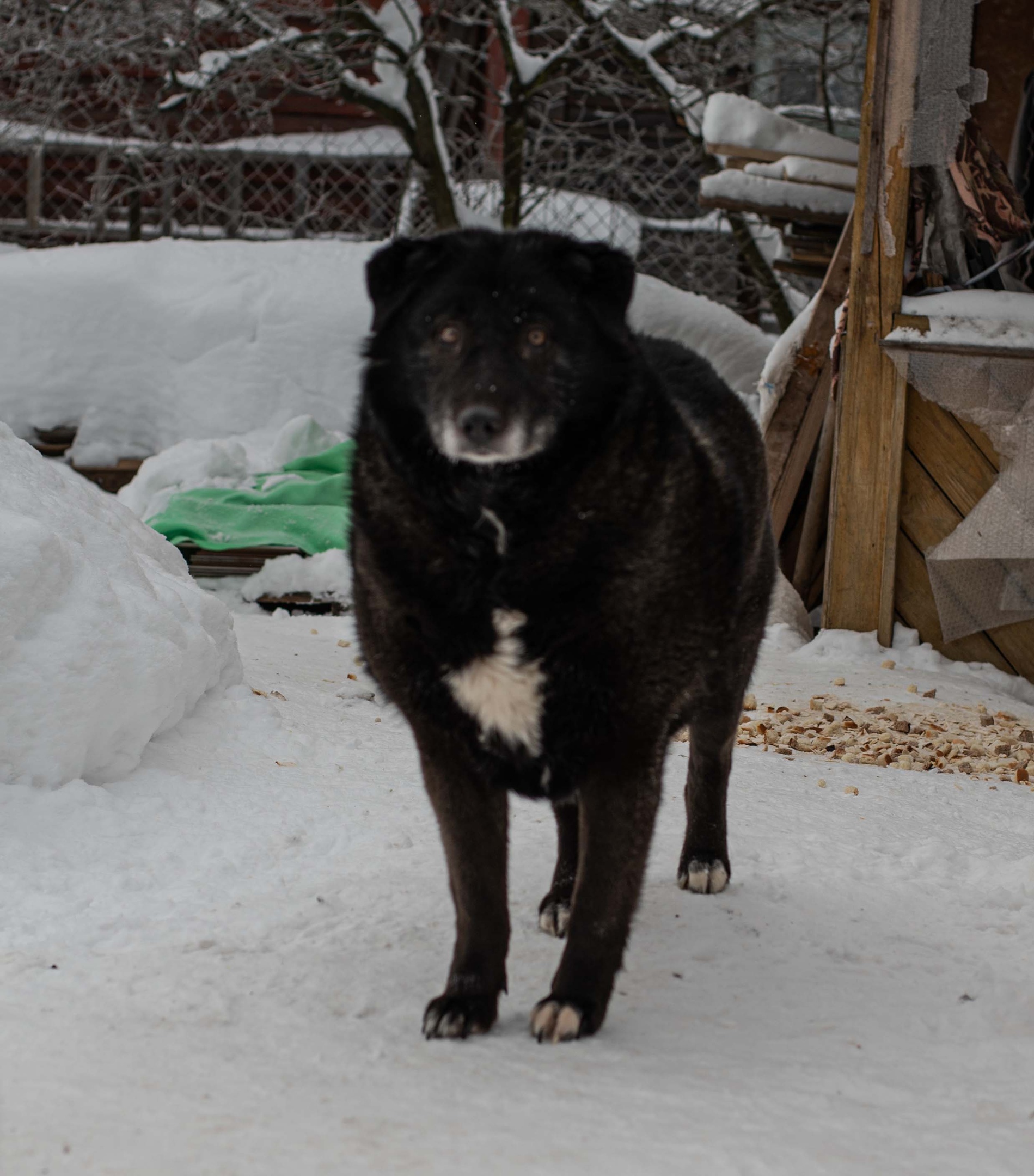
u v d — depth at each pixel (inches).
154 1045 98.6
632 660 106.0
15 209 562.9
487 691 107.1
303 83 580.7
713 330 420.2
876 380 273.1
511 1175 81.0
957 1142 89.0
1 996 106.6
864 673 262.5
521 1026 107.0
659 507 106.8
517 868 145.9
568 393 103.9
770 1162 84.4
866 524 278.4
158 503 334.3
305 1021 104.5
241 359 390.0
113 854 139.1
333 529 312.5
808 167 335.9
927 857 154.9
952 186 275.6
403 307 108.3
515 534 104.3
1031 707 249.8
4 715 146.9
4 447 178.4
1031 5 303.1
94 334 389.4
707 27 481.7
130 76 562.6
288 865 141.6
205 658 177.9
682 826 161.3
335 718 195.6
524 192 514.3
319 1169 80.4
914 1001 115.1
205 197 553.6
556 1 474.0
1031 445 266.7
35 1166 79.4
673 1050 103.1
